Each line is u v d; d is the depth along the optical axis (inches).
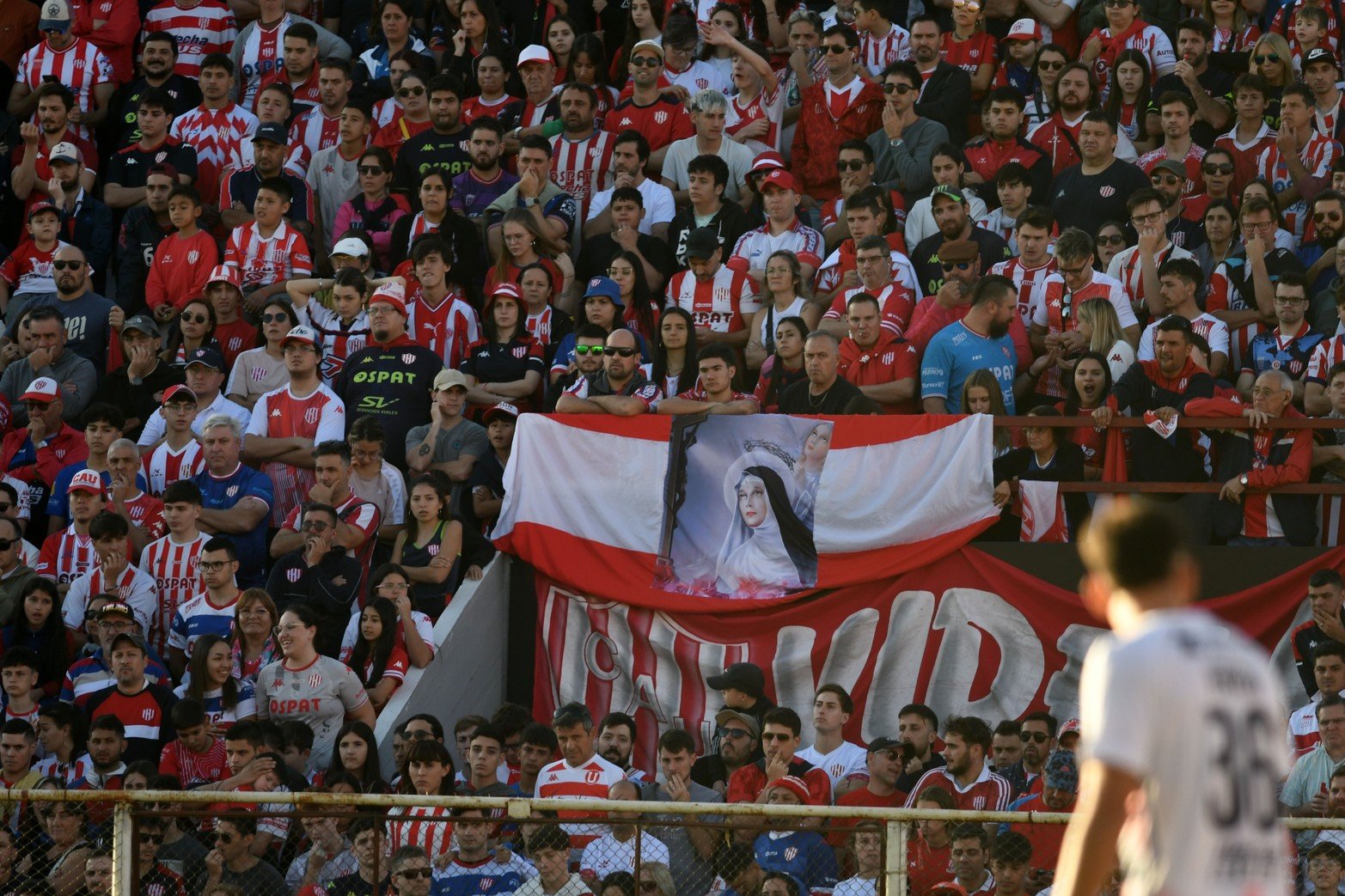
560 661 1851.6
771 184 2138.3
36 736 1648.6
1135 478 1802.4
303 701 1642.5
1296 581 1739.7
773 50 2561.5
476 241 2185.0
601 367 1958.7
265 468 1963.6
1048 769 1459.2
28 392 2027.6
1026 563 1779.0
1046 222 1996.8
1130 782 629.9
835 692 1632.6
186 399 1977.1
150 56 2551.7
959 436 1798.7
